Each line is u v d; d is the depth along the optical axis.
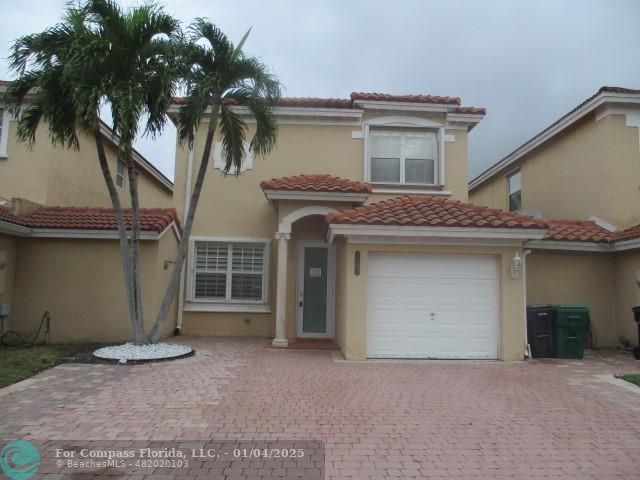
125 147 8.84
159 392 7.16
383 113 14.15
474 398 7.12
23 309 11.74
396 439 5.40
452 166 14.16
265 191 11.54
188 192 13.73
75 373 8.34
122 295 11.80
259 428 5.67
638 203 12.97
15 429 5.53
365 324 10.12
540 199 16.78
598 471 4.64
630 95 12.98
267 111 10.36
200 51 9.63
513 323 10.25
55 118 9.00
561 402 6.98
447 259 10.48
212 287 13.49
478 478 4.46
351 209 11.19
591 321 12.82
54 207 12.95
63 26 8.96
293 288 12.75
